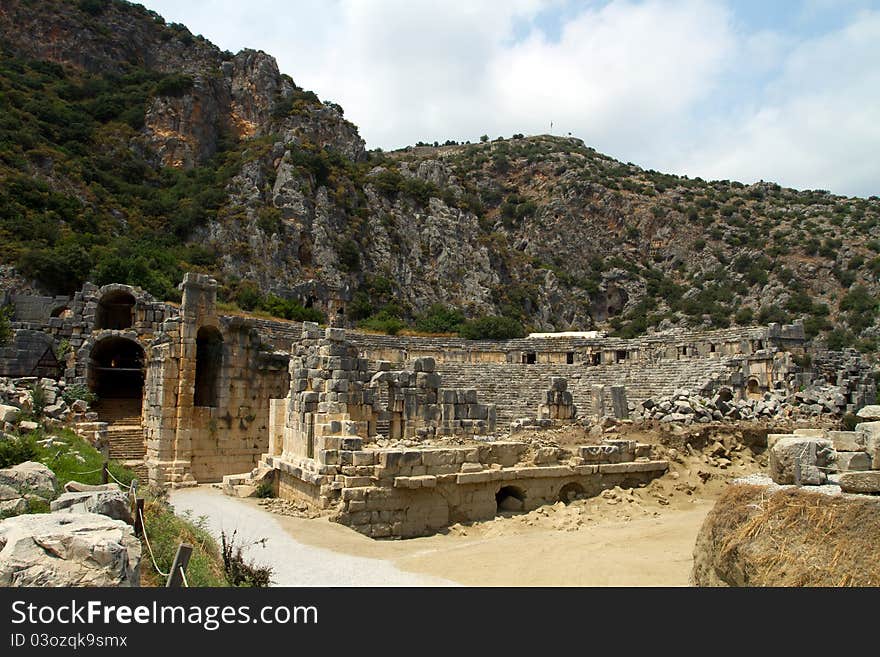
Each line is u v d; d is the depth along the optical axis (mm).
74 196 84125
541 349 64188
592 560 18594
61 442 22625
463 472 24141
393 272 114375
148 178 102250
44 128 95500
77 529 9758
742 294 117938
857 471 11352
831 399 38750
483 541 21562
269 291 89438
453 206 135500
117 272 63344
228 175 104875
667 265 145500
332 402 24406
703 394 38750
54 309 51625
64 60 117688
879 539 9984
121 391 43812
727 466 29938
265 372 37594
